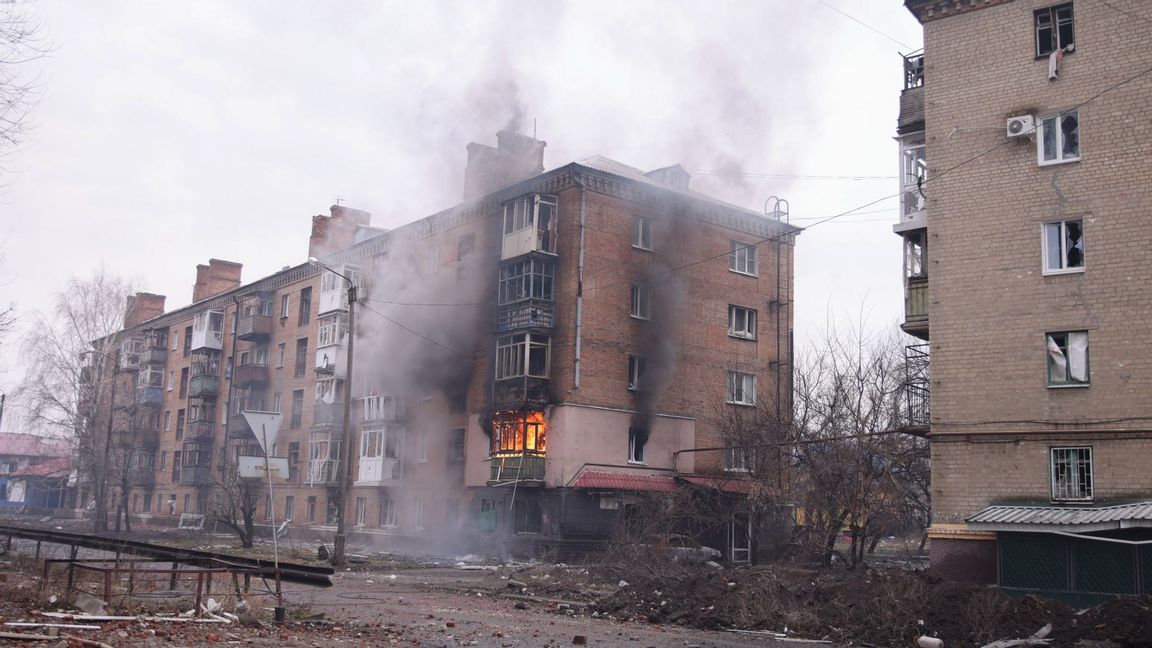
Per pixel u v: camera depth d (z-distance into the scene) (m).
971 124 20.27
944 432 19.53
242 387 51.53
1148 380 17.50
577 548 30.05
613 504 31.22
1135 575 15.43
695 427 34.22
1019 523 16.47
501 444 33.12
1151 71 18.30
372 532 39.12
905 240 21.83
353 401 41.88
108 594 12.06
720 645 12.73
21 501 85.19
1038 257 19.06
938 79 20.84
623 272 33.31
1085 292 18.42
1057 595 16.06
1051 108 19.33
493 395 33.53
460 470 35.41
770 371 36.75
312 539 43.06
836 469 23.48
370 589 19.67
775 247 38.19
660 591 17.39
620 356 32.78
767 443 26.39
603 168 35.97
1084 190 18.72
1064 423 18.23
